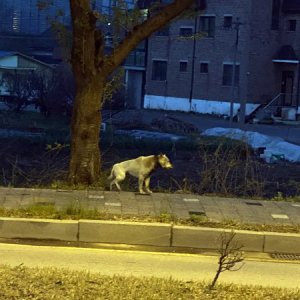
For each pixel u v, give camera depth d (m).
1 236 10.91
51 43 77.12
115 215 11.50
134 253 10.51
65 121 45.97
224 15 60.47
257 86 59.31
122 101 46.97
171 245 10.85
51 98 47.66
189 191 15.08
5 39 79.56
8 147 29.44
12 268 8.53
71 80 47.31
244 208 12.90
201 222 11.38
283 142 34.00
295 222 11.94
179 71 63.94
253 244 10.83
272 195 17.69
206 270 9.66
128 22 15.04
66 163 22.14
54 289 7.45
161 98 65.19
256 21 59.06
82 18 14.03
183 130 42.53
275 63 60.25
